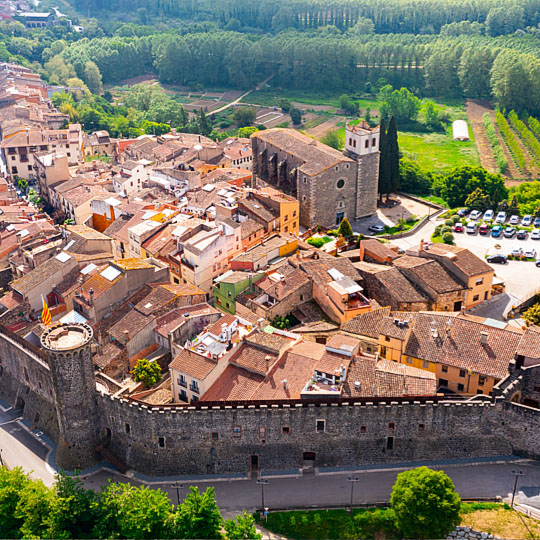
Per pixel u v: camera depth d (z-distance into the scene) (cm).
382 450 12556
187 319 14912
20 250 18512
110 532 11612
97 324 15500
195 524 11169
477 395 12612
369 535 11388
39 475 13275
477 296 16462
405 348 13975
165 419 12494
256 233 18888
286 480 12469
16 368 15125
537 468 12112
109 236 19588
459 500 11044
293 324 15875
